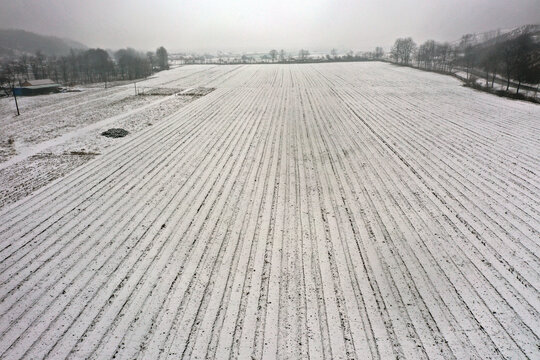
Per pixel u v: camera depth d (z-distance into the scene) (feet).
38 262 32.45
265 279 30.04
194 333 24.68
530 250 33.60
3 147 66.95
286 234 36.58
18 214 41.09
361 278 30.17
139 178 50.88
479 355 22.86
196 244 34.94
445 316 26.16
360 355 22.98
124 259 32.71
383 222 38.73
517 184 47.24
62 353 23.15
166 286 29.22
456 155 58.59
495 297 27.94
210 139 69.67
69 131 77.51
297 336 24.47
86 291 28.71
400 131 73.77
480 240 35.32
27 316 26.27
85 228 37.93
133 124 82.79
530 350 23.16
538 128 72.49
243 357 22.85
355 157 58.85
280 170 53.62
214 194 45.62
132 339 24.21
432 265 31.81
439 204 42.42
